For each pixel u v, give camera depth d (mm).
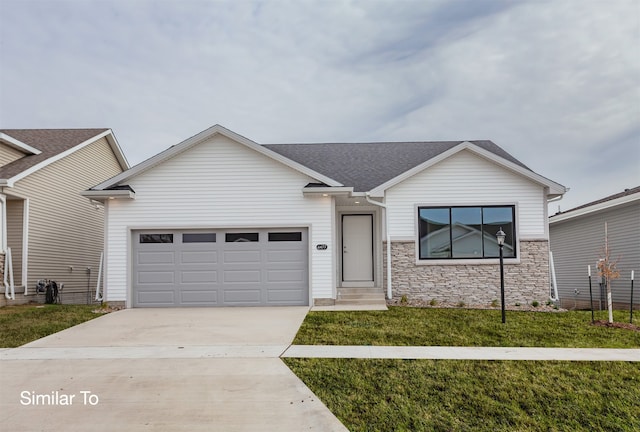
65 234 17453
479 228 13844
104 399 5508
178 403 5367
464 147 13711
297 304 12992
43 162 15758
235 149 13258
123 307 12781
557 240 19938
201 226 13055
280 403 5375
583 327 9836
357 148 17953
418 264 13797
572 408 5375
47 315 11617
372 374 6379
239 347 8008
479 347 7980
